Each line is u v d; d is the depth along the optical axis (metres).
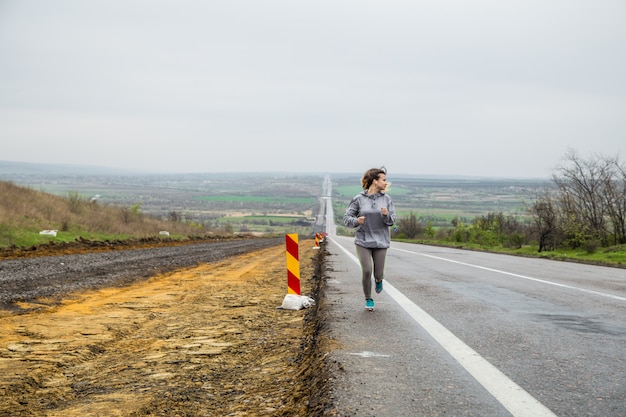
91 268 16.78
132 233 38.09
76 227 32.56
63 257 19.89
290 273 10.48
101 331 8.35
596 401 3.91
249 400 4.82
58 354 6.87
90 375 6.06
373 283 12.09
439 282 12.55
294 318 9.30
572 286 11.70
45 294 11.80
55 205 35.59
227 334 8.13
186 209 186.12
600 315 7.77
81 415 4.66
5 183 35.91
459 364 4.99
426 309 8.32
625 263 21.20
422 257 23.83
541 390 4.18
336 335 6.30
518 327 6.83
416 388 4.25
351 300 9.37
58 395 5.30
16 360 6.54
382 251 8.16
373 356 5.29
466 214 161.50
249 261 23.41
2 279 13.31
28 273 14.71
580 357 5.25
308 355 6.07
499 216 55.62
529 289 11.10
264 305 10.99
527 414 3.65
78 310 10.26
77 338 7.84
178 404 4.88
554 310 8.24
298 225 150.88
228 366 6.29
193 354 6.88
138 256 22.17
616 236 35.91
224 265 21.00
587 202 37.00
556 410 3.73
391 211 8.11
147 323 9.17
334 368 4.84
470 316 7.67
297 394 4.65
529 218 37.25
